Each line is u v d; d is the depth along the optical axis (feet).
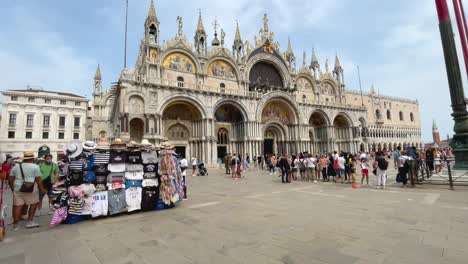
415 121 287.28
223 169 120.57
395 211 28.37
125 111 107.04
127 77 109.81
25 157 26.35
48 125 193.57
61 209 27.07
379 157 48.19
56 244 20.61
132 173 31.83
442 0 50.24
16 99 184.44
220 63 151.23
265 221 25.50
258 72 170.30
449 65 50.26
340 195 41.01
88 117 220.43
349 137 197.26
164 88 117.80
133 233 22.99
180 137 131.85
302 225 23.73
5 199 46.65
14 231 24.79
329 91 208.13
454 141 51.11
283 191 47.24
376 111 250.37
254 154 141.79
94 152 29.96
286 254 16.94
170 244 19.65
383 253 16.60
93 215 28.37
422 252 16.55
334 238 19.86
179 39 134.41
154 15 129.49
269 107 163.12
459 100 49.57
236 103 141.59
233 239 20.33
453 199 34.19
